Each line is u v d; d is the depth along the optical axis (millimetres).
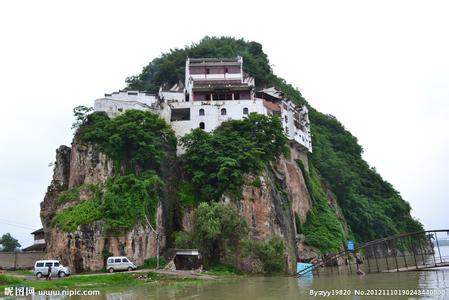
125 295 37406
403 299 33938
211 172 74250
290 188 88688
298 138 99625
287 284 47875
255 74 121125
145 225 63156
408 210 145625
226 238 63000
